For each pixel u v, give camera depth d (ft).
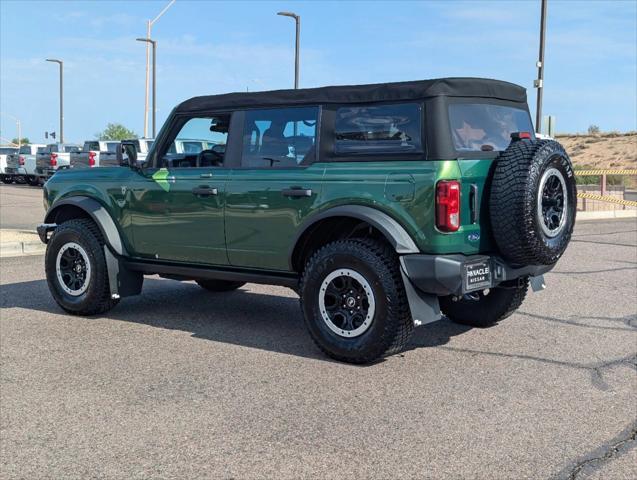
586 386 17.57
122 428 14.89
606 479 12.56
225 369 18.93
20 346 21.26
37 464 13.20
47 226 26.14
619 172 72.43
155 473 12.78
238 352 20.62
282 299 28.55
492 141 20.31
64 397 16.78
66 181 26.13
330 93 20.16
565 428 14.85
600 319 24.76
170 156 23.84
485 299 23.16
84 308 24.82
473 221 18.74
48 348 21.04
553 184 19.03
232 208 21.70
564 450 13.75
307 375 18.40
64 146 117.08
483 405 16.19
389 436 14.39
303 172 20.26
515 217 18.33
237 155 21.95
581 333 22.81
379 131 19.22
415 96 18.72
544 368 19.03
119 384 17.71
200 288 31.01
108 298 24.81
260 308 26.81
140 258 24.56
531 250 18.63
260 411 15.81
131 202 24.21
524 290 22.91
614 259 38.88
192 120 23.26
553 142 19.16
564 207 19.43
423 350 20.80
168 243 23.49
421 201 18.19
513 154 18.66
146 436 14.46
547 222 18.90
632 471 12.87
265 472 12.79
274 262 21.16
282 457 13.42
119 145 24.59
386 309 18.49
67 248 25.20
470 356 20.17
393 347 18.89
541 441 14.19
